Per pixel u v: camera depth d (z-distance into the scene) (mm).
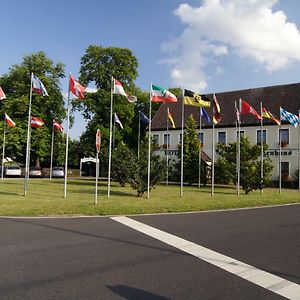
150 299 5668
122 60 49844
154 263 7695
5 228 11609
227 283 6488
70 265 7430
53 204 16953
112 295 5805
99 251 8672
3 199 18891
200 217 15164
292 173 45406
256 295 5922
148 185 22938
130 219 14062
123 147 33406
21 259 7832
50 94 52938
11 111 50906
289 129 46188
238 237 10695
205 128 52406
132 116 52250
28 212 14891
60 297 5691
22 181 38406
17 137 49594
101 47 49969
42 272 6938
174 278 6707
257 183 29234
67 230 11367
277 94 50875
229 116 51625
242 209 18703
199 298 5742
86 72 50219
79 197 21391
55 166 62219
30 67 52594
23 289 6027
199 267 7449
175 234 11008
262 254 8641
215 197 23750
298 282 6633
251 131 48906
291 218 15125
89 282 6410
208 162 44031
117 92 22953
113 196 22906
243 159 36062
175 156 54156
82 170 64062
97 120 51000
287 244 9781
